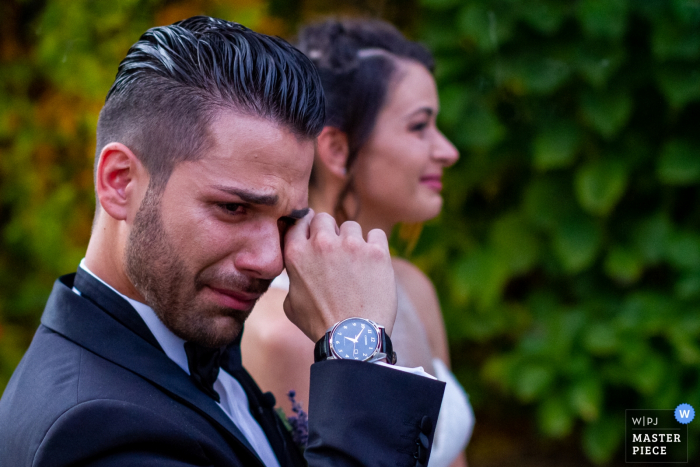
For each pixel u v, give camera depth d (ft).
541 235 11.76
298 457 4.69
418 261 12.17
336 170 6.18
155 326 3.81
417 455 3.58
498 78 10.90
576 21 10.64
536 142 11.14
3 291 12.37
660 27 10.23
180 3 11.37
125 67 3.65
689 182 10.94
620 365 11.38
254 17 11.20
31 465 3.04
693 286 10.94
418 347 6.91
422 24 11.34
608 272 11.35
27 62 12.14
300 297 4.12
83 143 12.07
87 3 11.07
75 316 3.68
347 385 3.64
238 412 4.29
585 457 12.94
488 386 13.47
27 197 12.00
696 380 11.32
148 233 3.50
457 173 11.92
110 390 3.35
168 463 3.21
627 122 11.16
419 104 6.24
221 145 3.41
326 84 6.13
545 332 11.96
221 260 3.54
